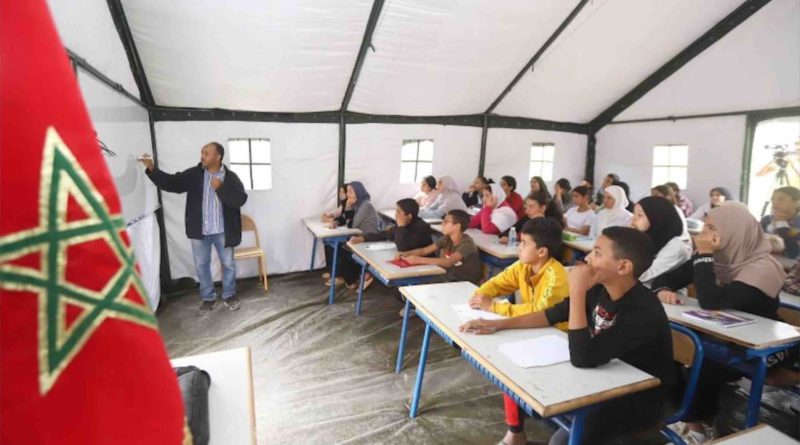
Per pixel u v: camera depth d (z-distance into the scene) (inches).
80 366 15.3
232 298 142.6
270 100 154.0
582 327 51.1
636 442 50.6
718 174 186.4
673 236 91.8
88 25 81.7
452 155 204.8
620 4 149.2
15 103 14.1
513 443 70.3
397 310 137.6
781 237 113.7
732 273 77.9
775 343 62.9
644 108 212.7
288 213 172.2
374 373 98.8
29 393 14.2
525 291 73.9
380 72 155.6
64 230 14.9
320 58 140.1
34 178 14.3
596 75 192.4
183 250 154.8
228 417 40.9
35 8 15.5
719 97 182.1
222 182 130.6
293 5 115.6
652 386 48.7
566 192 203.0
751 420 65.7
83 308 15.3
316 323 127.1
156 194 142.5
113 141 94.5
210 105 149.7
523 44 159.0
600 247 52.5
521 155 222.8
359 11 123.7
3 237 13.4
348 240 144.2
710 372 68.7
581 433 47.2
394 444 74.7
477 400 88.0
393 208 194.4
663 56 190.5
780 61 161.9
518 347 56.6
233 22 116.1
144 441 17.0
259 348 111.0
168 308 137.7
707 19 170.9
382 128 183.8
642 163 216.5
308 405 85.8
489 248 133.1
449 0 127.4
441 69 161.9
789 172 166.1
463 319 67.7
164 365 18.2
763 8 164.1
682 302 81.7
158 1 104.3
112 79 98.9
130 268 17.2
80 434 15.3
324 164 175.3
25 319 14.0
